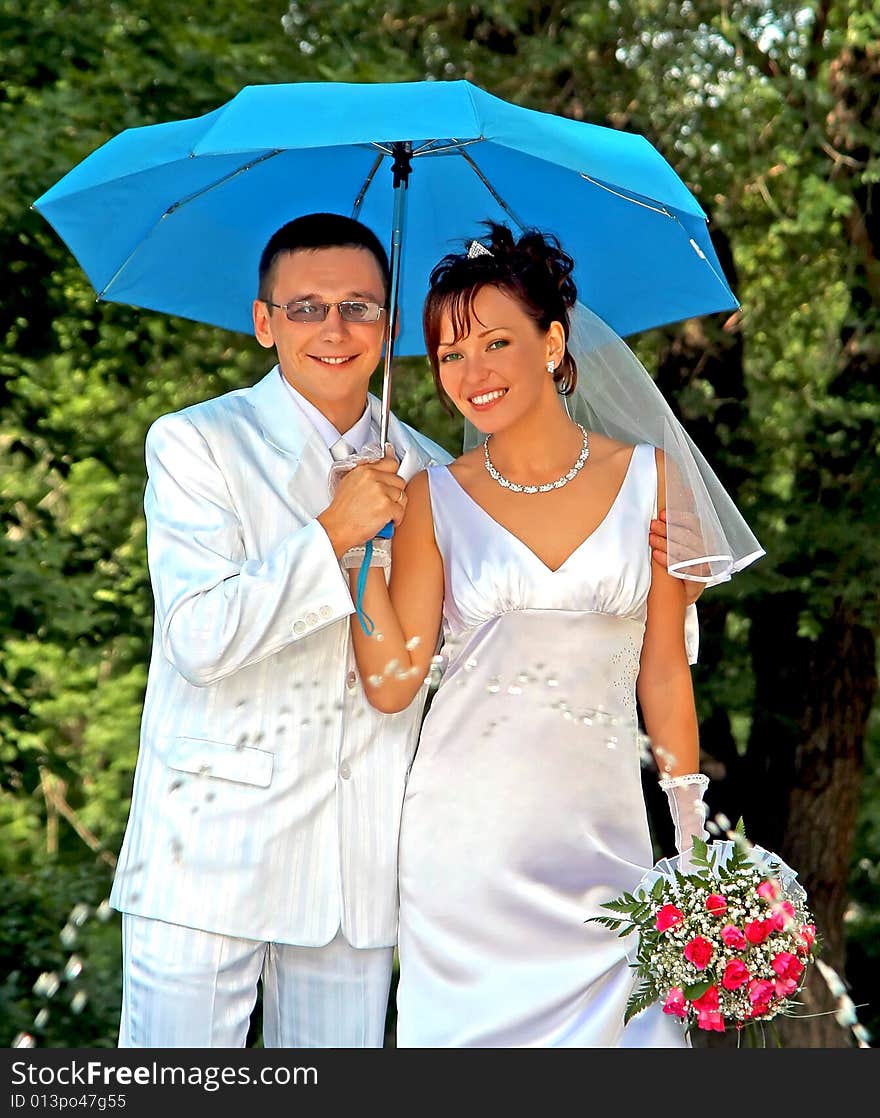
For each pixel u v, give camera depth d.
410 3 8.39
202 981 3.31
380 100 3.14
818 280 9.16
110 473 9.11
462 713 3.52
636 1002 3.28
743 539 3.65
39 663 9.98
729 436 8.80
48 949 8.10
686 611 3.72
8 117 7.69
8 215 7.60
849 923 12.24
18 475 9.17
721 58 8.25
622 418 3.72
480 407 3.57
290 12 8.34
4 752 7.68
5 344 7.82
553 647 3.49
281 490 3.52
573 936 3.39
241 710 3.41
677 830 3.59
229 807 3.35
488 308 3.54
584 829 3.45
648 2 8.32
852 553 8.60
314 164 3.85
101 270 3.83
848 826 9.15
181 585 3.34
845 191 8.38
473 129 3.08
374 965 3.50
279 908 3.35
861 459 8.86
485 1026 3.36
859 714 9.16
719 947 3.19
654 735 3.65
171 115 7.64
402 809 3.53
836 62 8.40
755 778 9.39
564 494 3.60
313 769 3.41
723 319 8.65
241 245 3.93
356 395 3.63
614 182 3.24
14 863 10.04
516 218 3.99
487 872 3.42
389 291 3.65
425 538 3.65
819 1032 8.20
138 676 10.94
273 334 3.60
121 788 11.10
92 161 3.52
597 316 3.85
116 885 3.41
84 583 8.39
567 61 8.09
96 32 7.73
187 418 3.57
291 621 3.27
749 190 8.65
